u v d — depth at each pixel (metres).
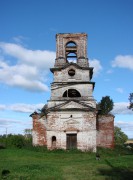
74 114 41.34
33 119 43.38
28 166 22.92
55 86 43.22
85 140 40.53
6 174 19.27
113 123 43.28
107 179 17.58
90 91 42.94
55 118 41.50
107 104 63.97
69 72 43.84
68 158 32.75
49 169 21.67
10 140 42.22
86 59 43.97
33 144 42.78
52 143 41.19
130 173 19.78
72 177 18.48
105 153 38.41
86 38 44.59
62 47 44.22
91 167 23.25
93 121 41.00
